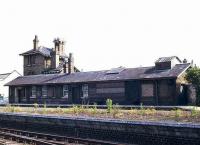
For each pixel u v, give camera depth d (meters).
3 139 18.52
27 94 46.84
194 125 13.70
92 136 18.19
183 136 14.16
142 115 21.02
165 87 33.31
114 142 16.77
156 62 35.53
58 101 42.44
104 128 17.50
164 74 33.47
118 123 16.73
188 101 33.88
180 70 33.31
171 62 34.78
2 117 25.97
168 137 14.74
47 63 54.06
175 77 32.09
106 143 15.76
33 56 54.56
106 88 37.53
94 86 38.59
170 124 14.57
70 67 44.38
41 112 26.31
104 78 37.81
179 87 33.12
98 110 25.09
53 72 50.78
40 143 16.16
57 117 20.39
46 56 53.44
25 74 55.53
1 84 66.38
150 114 21.22
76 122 19.08
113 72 38.66
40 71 53.25
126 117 20.47
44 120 21.47
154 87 33.94
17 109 29.67
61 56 54.03
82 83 39.31
